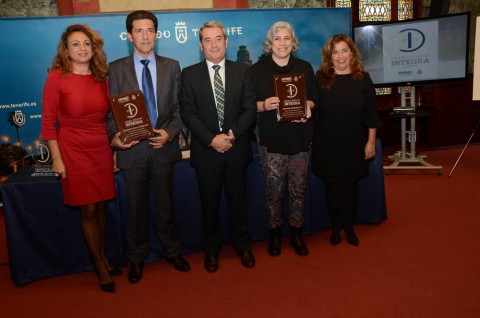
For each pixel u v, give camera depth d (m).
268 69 2.70
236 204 2.72
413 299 2.31
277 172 2.77
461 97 6.59
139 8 4.97
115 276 2.79
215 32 2.45
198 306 2.35
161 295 2.50
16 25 4.17
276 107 2.57
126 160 2.54
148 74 2.52
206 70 2.54
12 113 4.27
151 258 2.97
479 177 4.88
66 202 2.48
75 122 2.37
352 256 2.91
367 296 2.37
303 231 3.30
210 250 2.81
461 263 2.73
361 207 3.47
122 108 2.36
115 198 2.79
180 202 3.01
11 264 2.69
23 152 3.94
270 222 2.92
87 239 2.54
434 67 5.22
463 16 5.02
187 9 5.12
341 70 2.86
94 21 4.28
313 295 2.41
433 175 5.07
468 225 3.40
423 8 6.47
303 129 2.72
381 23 5.30
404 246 3.04
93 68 2.41
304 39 4.85
